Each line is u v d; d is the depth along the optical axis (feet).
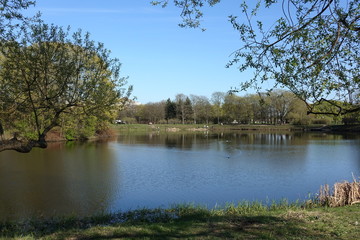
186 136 221.46
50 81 25.40
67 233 28.53
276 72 20.81
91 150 119.24
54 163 85.97
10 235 28.96
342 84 20.79
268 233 26.89
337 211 34.76
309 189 60.13
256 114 325.42
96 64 27.40
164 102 413.59
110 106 27.86
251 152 120.16
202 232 27.76
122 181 65.87
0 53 25.26
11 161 87.10
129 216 36.76
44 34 24.80
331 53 19.66
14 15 23.93
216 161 96.27
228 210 38.65
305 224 29.66
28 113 26.04
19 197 52.11
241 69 21.39
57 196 53.11
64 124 30.78
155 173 75.61
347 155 109.60
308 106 20.88
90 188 59.26
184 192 57.36
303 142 162.50
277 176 73.00
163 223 31.78
